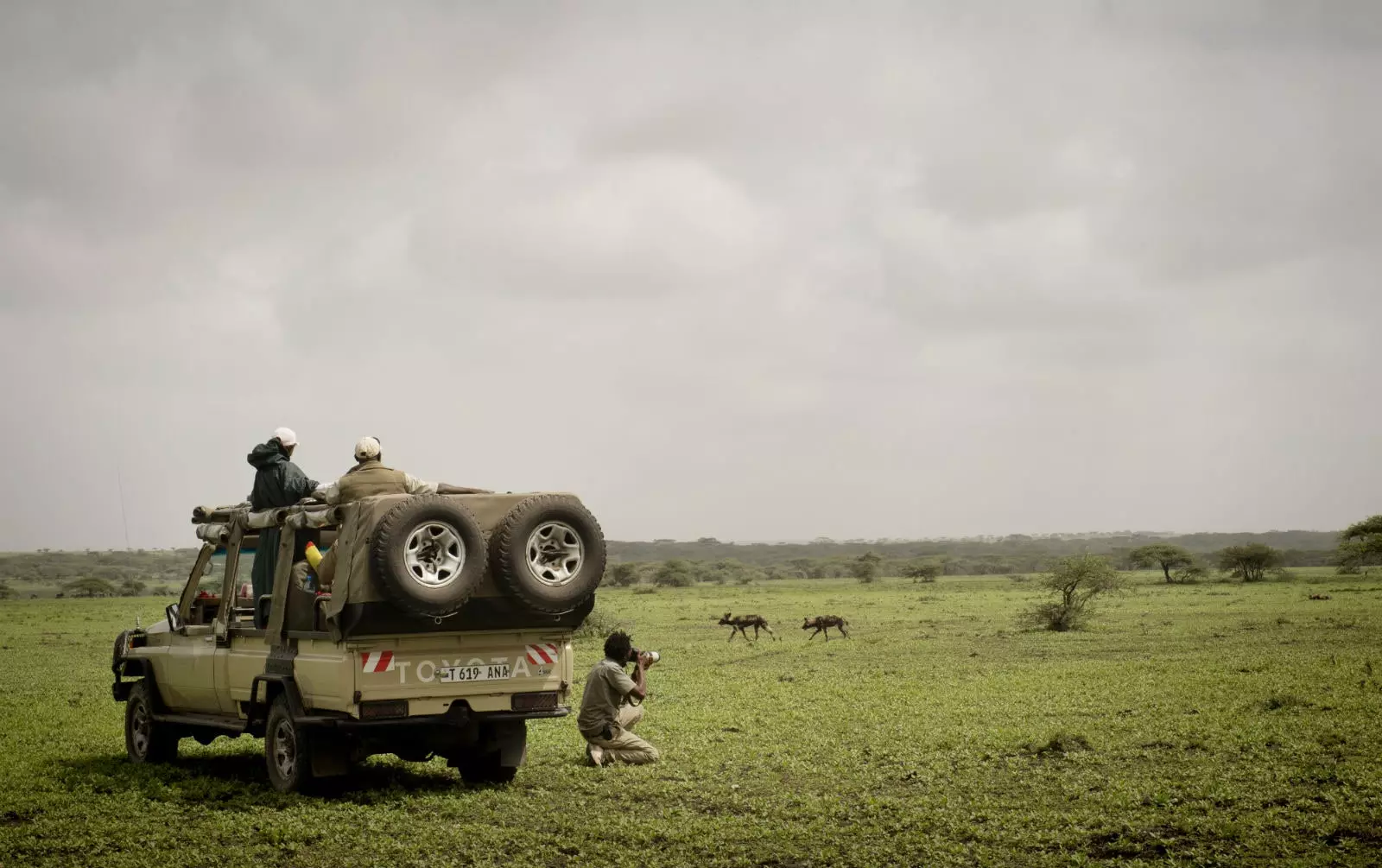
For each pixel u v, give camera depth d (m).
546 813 10.48
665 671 25.98
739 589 113.12
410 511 10.42
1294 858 8.22
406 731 11.41
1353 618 37.28
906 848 8.88
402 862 8.77
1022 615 44.69
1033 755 12.95
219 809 10.74
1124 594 65.56
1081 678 21.06
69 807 10.92
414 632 10.73
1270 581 91.56
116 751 14.87
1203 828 9.08
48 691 23.55
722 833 9.44
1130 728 14.50
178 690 13.45
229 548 12.91
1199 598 60.03
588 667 26.94
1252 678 19.91
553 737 15.40
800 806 10.50
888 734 14.68
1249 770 11.38
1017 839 9.02
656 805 10.77
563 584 11.16
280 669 11.52
